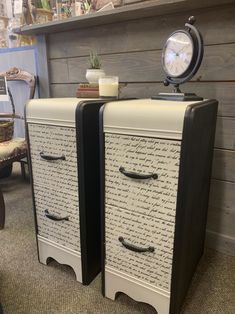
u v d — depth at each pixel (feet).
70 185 2.97
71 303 2.96
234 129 3.48
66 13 5.18
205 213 3.49
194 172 2.43
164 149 2.25
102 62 4.38
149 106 2.27
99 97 3.42
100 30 4.25
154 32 3.76
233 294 3.06
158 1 3.23
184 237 2.45
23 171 6.42
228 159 3.61
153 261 2.61
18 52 5.79
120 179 2.58
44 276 3.36
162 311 2.69
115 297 3.02
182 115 2.09
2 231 4.35
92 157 2.89
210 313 2.81
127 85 4.22
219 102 3.51
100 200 2.85
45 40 4.91
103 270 2.99
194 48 2.79
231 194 3.68
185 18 3.49
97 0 4.56
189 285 3.12
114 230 2.78
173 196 2.31
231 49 3.28
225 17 3.23
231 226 3.77
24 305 2.92
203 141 2.62
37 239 3.53
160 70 3.85
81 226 3.01
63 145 2.87
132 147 2.41
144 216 2.53
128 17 3.76
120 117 2.40
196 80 3.60
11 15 6.39
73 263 3.25
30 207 5.16
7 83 5.86
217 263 3.62
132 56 4.05
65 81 4.97
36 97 5.52
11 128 4.96
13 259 3.68
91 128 2.79
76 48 4.62
